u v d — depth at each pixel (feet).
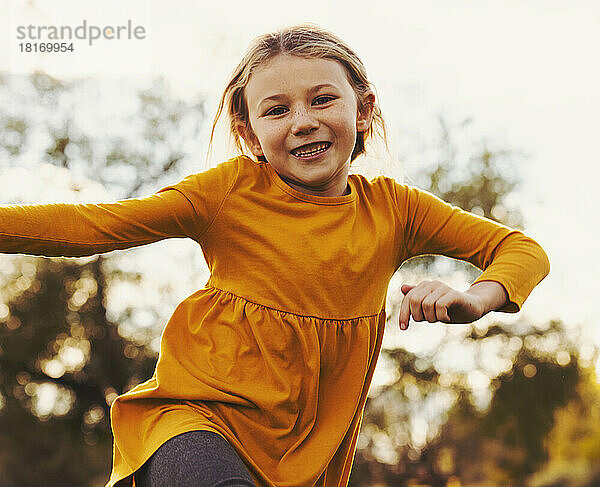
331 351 6.80
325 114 6.84
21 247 5.86
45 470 43.60
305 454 6.62
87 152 46.88
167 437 5.99
